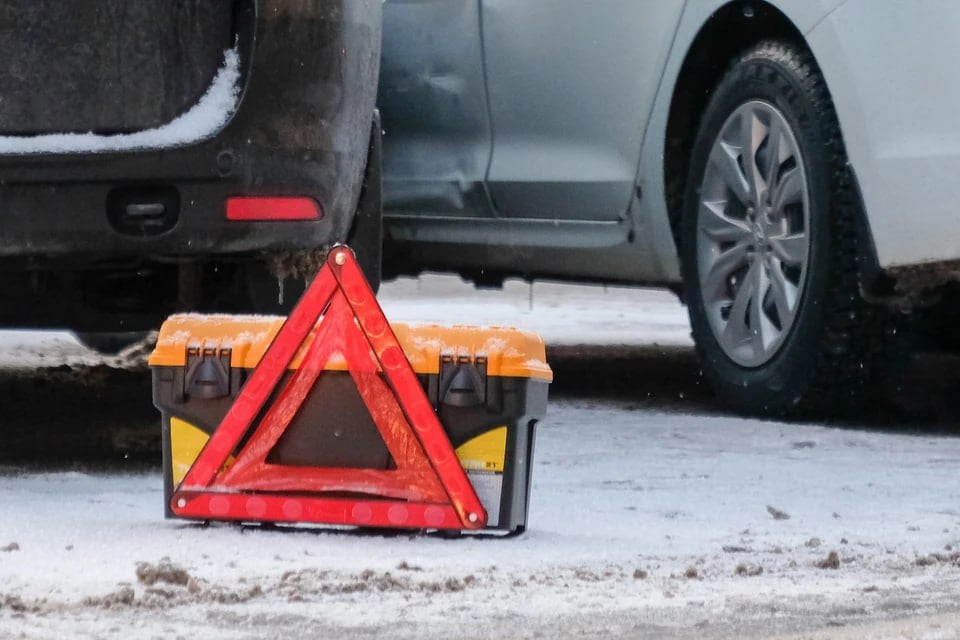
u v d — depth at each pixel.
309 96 11.86
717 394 16.19
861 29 14.45
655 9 16.47
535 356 9.68
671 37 16.31
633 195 16.83
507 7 17.92
